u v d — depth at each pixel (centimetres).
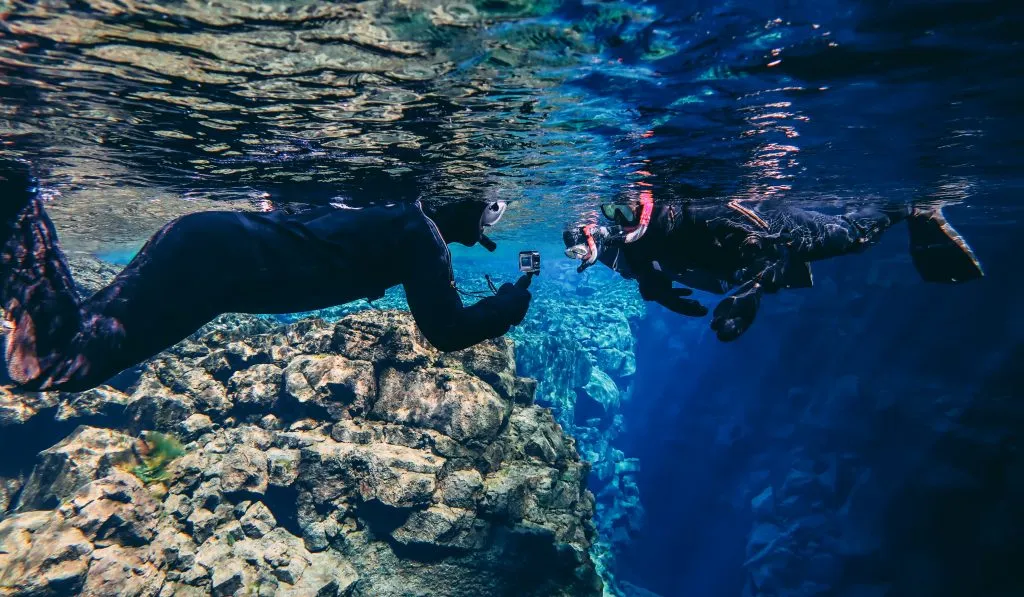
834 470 2517
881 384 2502
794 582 2352
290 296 255
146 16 354
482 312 263
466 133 660
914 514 2105
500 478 975
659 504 3603
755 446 3161
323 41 399
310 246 252
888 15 420
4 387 1013
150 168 755
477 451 971
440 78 484
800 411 2930
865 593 2142
